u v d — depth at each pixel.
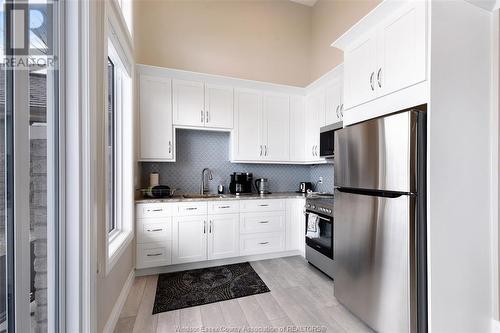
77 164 1.13
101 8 1.44
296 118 3.58
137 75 2.78
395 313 1.50
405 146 1.44
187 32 3.36
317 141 3.30
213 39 3.50
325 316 1.88
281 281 2.48
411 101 1.55
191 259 2.75
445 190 1.48
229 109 3.22
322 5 3.81
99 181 1.43
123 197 2.34
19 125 0.87
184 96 3.00
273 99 3.46
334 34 3.53
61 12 1.09
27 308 0.91
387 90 1.72
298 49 4.01
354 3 3.14
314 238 2.82
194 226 2.77
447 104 1.49
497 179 1.61
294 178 3.90
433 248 1.44
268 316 1.88
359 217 1.79
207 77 3.08
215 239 2.87
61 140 1.09
